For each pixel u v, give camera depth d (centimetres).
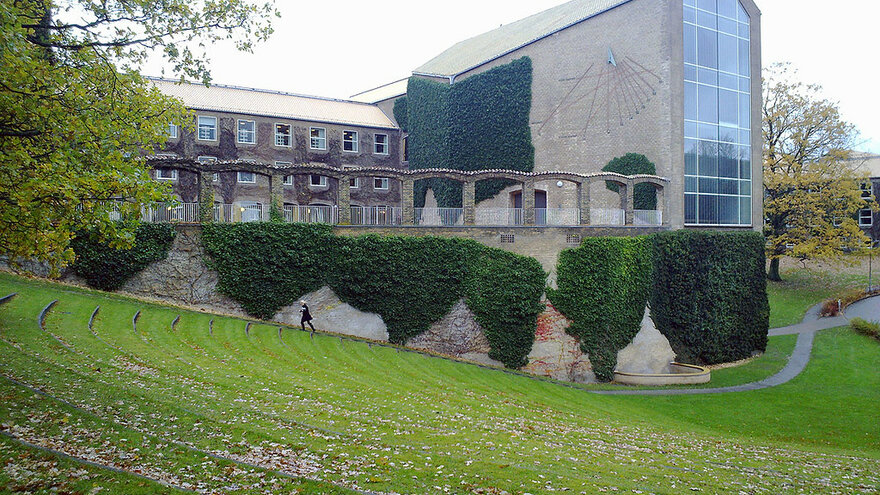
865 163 7219
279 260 3344
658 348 4041
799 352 4550
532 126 4969
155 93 2306
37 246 1667
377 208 3706
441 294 3600
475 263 3666
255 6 2197
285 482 1248
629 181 4172
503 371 3459
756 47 4969
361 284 3481
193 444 1417
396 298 3538
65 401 1552
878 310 5559
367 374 2616
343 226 3488
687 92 4484
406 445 1652
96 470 1173
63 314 2483
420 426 1897
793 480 1906
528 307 3691
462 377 3006
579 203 4000
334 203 5259
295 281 3375
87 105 1738
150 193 1750
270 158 4953
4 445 1212
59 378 1731
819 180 5688
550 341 3750
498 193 5062
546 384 3303
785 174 5862
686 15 4481
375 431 1752
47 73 1702
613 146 4581
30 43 1583
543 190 4938
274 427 1633
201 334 2703
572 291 3794
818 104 5834
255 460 1368
